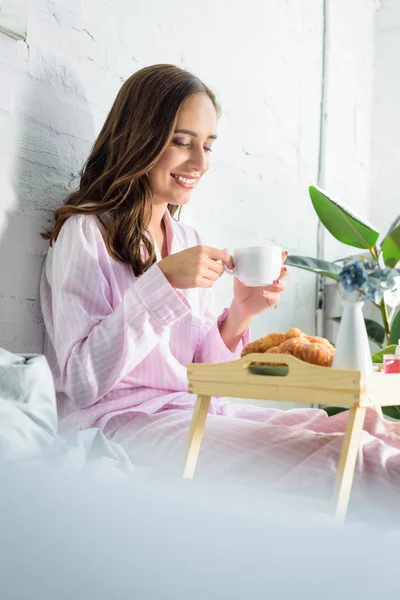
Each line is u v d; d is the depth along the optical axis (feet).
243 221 7.34
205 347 4.95
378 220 10.23
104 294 4.34
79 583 2.06
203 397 3.76
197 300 5.19
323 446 3.68
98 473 3.18
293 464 3.71
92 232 4.46
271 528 2.12
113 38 5.49
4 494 2.25
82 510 2.20
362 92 9.97
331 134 9.11
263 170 7.70
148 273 4.02
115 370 4.06
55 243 4.54
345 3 9.39
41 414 3.48
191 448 3.71
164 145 4.58
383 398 3.38
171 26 6.18
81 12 5.16
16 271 4.66
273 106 7.87
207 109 4.78
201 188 6.67
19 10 4.51
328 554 2.03
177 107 4.61
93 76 5.30
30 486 2.29
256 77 7.53
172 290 3.97
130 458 4.06
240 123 7.27
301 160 8.49
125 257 4.56
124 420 4.29
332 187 9.17
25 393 3.46
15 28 4.50
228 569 2.03
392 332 7.31
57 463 3.15
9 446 3.11
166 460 3.94
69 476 2.41
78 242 4.36
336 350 3.53
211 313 5.47
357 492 3.43
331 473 3.49
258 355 3.54
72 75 5.09
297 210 8.43
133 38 5.72
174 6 6.21
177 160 4.72
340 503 3.16
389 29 10.26
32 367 3.54
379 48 10.25
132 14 5.70
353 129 9.73
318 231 8.91
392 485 3.47
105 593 2.05
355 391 3.21
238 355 5.07
